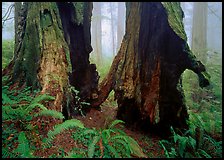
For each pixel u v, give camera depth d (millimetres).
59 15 7051
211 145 7020
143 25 7125
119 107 7906
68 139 5371
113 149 5070
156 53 6977
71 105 6914
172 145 6973
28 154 4262
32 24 6828
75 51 7977
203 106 10562
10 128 5133
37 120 5309
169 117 7434
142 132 7699
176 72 7008
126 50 7613
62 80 6273
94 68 8648
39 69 6277
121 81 7457
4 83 7008
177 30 6211
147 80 7230
